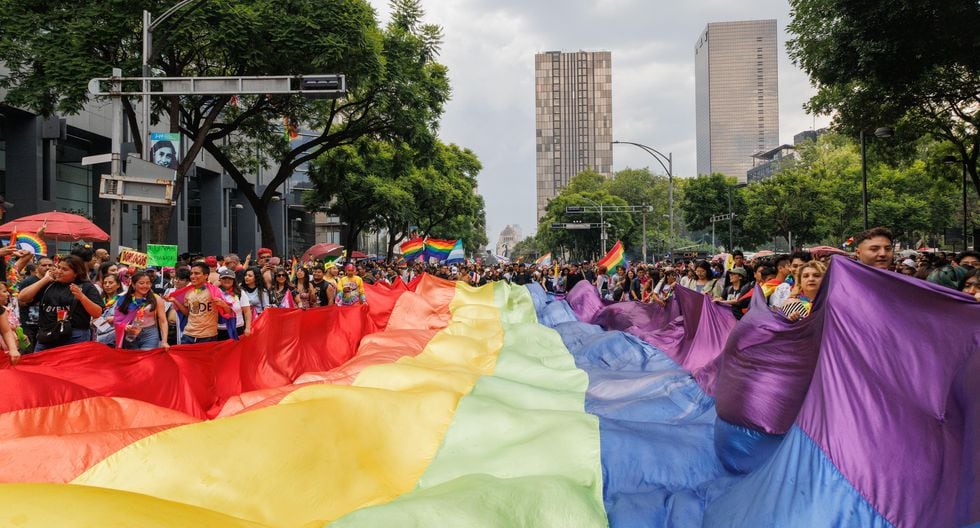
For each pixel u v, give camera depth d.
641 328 12.99
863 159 31.11
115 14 17.55
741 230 70.62
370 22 22.20
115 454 4.48
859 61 18.50
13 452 4.35
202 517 3.65
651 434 6.18
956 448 3.91
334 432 5.27
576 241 93.69
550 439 5.77
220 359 7.73
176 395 7.04
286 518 4.48
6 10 17.66
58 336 7.84
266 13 19.28
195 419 6.02
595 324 14.73
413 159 29.16
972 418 3.79
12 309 8.77
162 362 6.99
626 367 10.25
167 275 16.36
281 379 8.77
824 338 4.70
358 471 5.16
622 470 5.57
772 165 124.31
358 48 20.61
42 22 17.98
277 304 12.34
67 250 31.23
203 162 41.78
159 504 3.58
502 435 5.99
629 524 4.88
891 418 4.26
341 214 39.81
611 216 88.88
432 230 70.56
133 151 15.57
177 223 38.59
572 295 17.75
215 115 20.73
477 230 102.25
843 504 4.15
